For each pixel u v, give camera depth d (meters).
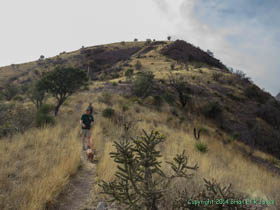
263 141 20.95
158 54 85.38
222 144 13.62
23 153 4.61
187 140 9.79
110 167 3.98
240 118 28.34
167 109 20.45
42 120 8.30
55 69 11.83
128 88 27.34
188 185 3.17
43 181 2.96
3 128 6.95
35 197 2.54
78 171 4.17
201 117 24.16
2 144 5.14
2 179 3.10
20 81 74.88
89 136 5.96
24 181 3.17
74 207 2.77
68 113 12.70
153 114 15.91
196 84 36.72
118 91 25.42
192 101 27.72
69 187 3.31
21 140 5.52
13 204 2.48
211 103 27.20
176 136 10.40
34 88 13.38
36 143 5.48
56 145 5.51
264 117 31.55
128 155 1.99
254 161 12.59
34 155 4.40
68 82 11.59
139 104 19.22
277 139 21.61
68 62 93.25
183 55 82.75
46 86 11.43
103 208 2.64
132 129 9.04
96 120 10.29
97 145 6.28
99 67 84.94
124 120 10.59
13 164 3.85
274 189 4.67
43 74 12.22
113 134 7.87
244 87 44.06
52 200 2.70
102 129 8.64
